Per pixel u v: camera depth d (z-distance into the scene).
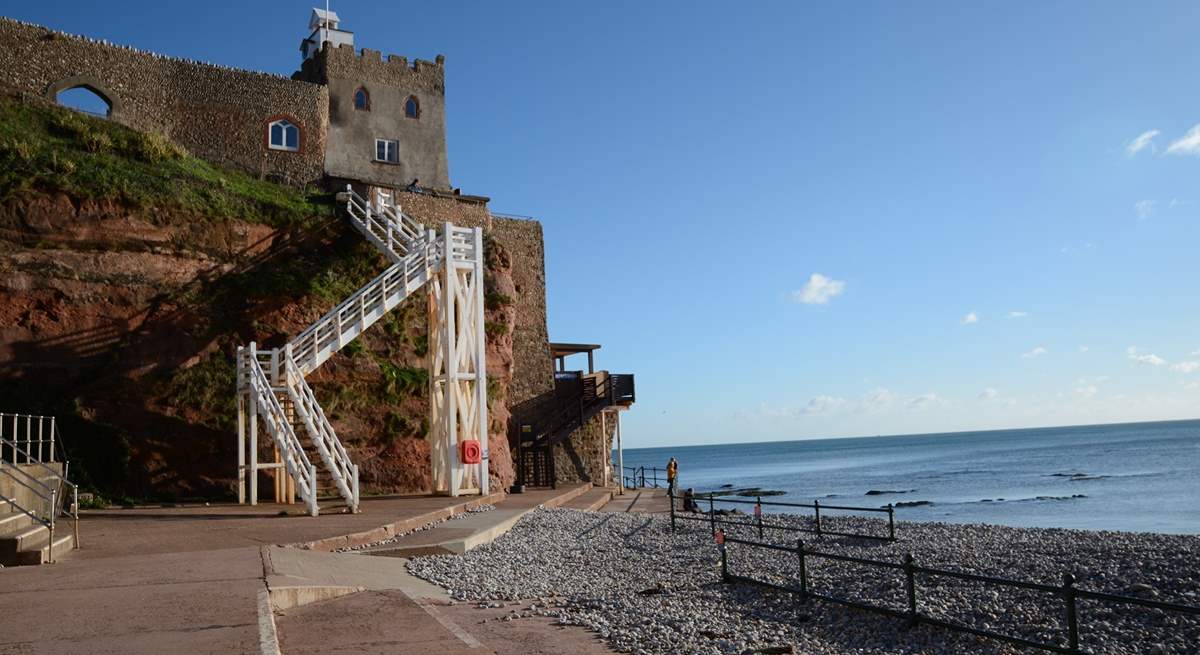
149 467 24.78
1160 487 56.66
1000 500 51.62
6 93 28.77
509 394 41.16
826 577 14.98
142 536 15.13
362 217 32.41
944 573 9.96
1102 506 44.88
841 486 76.31
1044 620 11.34
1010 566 16.38
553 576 14.50
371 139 38.91
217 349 27.36
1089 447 143.62
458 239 27.06
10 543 11.60
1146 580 14.06
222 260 28.78
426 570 13.97
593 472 43.12
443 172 40.78
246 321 28.08
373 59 39.47
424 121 40.56
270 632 7.42
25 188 25.42
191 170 30.27
